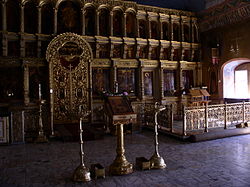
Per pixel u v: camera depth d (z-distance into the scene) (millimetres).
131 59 13008
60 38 11172
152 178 5223
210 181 4992
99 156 7094
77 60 11570
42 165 6316
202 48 15070
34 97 11094
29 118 10750
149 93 13773
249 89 13445
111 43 12492
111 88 12531
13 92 10844
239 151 7348
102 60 12328
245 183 4863
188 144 8344
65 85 11367
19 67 10953
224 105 9781
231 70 14109
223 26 13406
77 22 12133
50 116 10805
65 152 7652
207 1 14289
